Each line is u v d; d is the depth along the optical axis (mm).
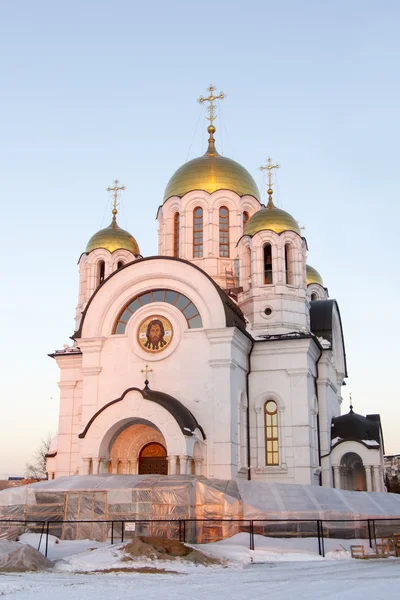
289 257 45000
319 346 43469
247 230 45281
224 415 36906
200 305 38969
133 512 30406
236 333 38500
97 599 15539
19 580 18938
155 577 20078
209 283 39125
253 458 39844
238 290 45188
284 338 40938
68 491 31234
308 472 38844
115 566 22094
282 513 30703
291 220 45125
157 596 16000
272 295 43250
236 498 31562
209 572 21375
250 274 44562
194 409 37469
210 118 55094
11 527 30156
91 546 27703
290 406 40188
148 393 35750
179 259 39875
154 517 30172
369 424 44000
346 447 42719
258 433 40188
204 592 16719
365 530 30953
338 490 34500
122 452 38156
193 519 28516
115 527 30172
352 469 49656
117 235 51375
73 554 25109
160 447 38250
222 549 26250
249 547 27594
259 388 40875
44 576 20109
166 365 38656
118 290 40812
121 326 40531
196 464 35562
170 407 35000
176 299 39875
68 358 44188
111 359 39844
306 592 16672
